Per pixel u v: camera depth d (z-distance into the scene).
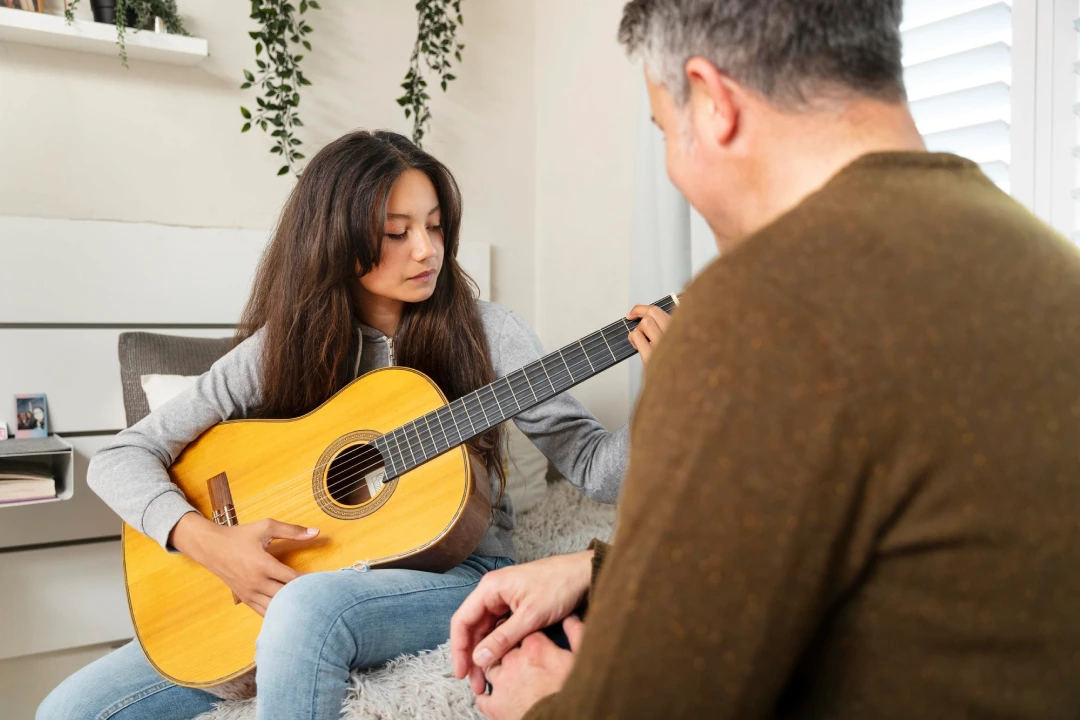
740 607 0.49
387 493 1.42
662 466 0.51
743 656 0.49
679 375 0.52
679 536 0.50
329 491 1.47
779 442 0.49
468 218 2.79
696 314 0.53
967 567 0.50
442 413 1.40
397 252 1.54
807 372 0.49
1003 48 1.59
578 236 2.69
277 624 1.20
